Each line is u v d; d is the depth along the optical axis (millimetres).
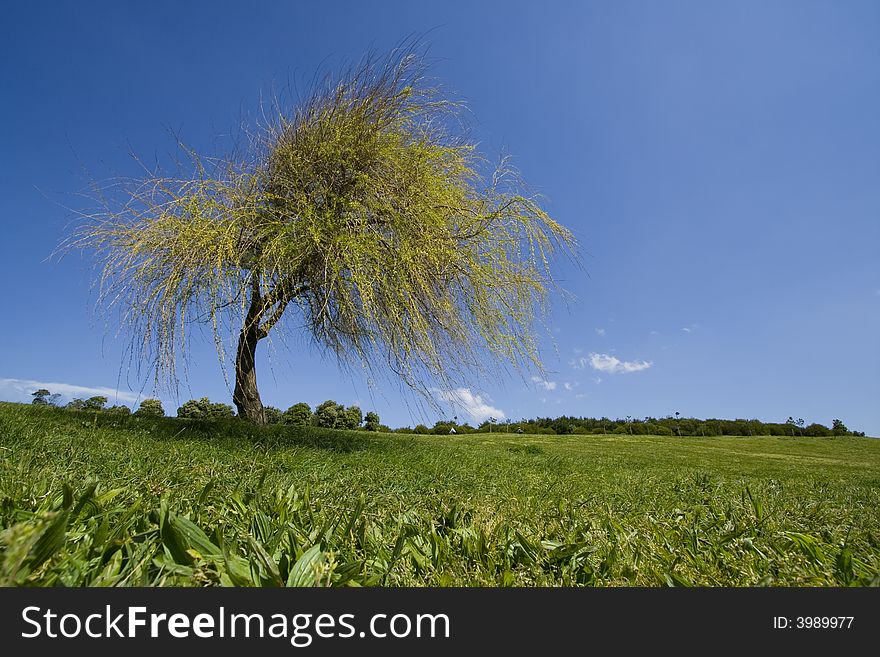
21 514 1223
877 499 4457
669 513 2641
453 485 3398
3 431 3250
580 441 15922
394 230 5488
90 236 5094
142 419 6062
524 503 2723
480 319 6109
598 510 2621
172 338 4773
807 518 2820
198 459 3215
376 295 5336
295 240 5164
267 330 6094
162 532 1125
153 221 5066
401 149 5883
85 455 2697
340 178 5723
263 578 1047
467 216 5934
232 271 4879
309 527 1600
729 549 1762
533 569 1358
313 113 6113
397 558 1321
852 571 1515
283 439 5875
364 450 5727
